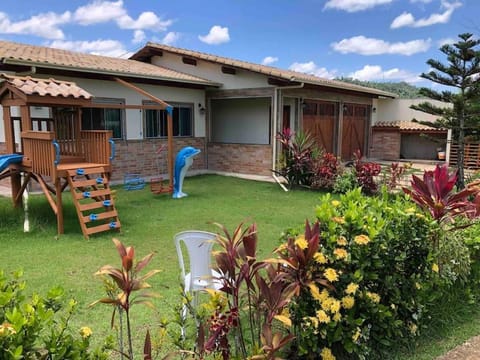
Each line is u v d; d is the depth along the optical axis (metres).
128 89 10.91
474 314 3.52
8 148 7.10
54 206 6.33
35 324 1.64
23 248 5.52
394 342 2.96
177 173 9.37
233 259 2.20
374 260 2.72
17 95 6.35
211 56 12.70
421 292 3.04
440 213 3.30
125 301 1.97
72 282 4.32
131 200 8.98
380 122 17.84
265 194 9.96
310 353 2.57
